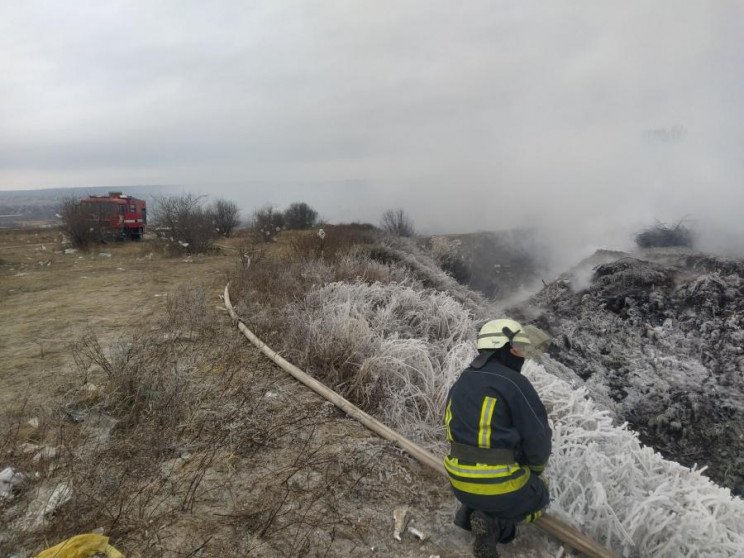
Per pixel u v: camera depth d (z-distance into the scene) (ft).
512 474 8.71
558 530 9.81
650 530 10.21
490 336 9.37
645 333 32.91
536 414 8.78
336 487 11.43
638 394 27.35
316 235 45.29
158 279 38.17
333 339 19.03
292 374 17.54
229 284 32.83
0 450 11.73
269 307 24.81
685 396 25.93
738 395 25.77
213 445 12.62
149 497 10.44
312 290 27.50
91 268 45.39
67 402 14.46
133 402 14.19
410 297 26.61
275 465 12.12
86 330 22.93
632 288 37.78
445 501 11.30
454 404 9.28
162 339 20.04
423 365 17.47
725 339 30.37
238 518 10.13
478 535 9.00
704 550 9.96
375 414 15.61
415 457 12.67
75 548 8.59
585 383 28.14
